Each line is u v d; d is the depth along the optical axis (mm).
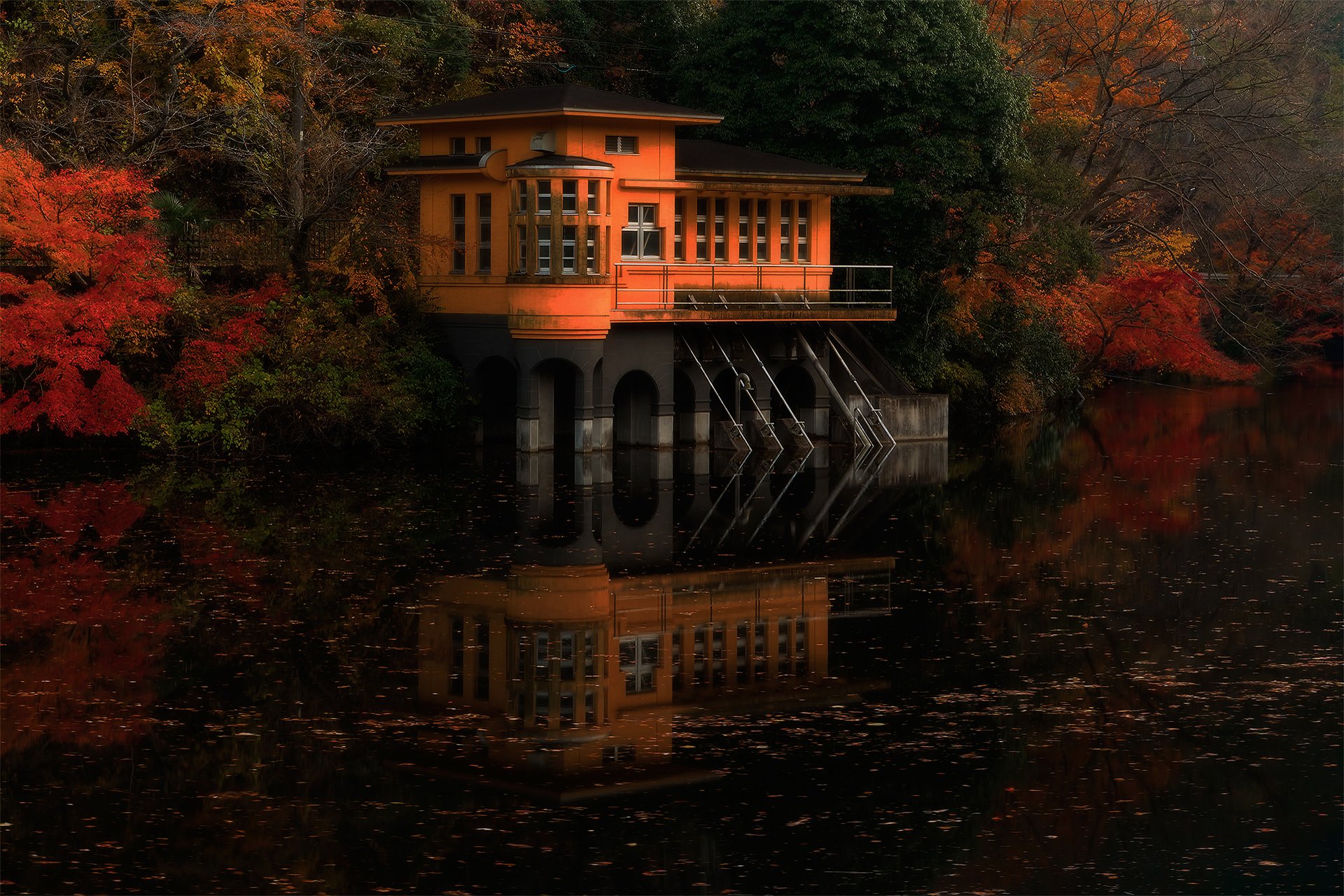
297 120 47156
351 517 34906
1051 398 66062
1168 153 73312
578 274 41469
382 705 22141
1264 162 72750
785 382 51406
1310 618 27938
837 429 50250
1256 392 72812
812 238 49188
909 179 51625
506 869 17031
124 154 44812
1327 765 20297
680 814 18484
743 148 50281
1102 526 36844
